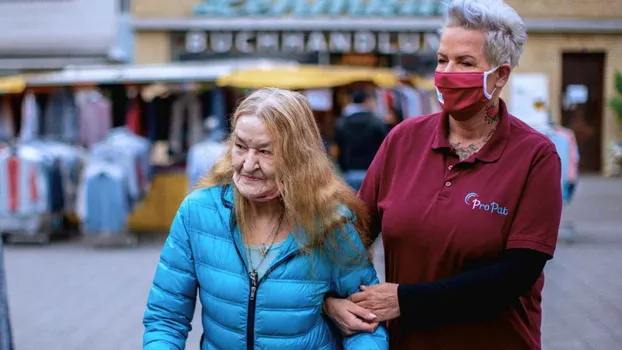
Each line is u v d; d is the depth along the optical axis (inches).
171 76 332.2
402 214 82.7
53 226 359.9
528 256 77.0
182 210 83.8
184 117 367.6
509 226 78.5
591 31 561.0
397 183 85.4
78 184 370.3
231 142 84.7
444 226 79.7
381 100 407.8
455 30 79.3
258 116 77.2
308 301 79.7
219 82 321.7
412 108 411.5
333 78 334.3
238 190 80.1
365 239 84.0
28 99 365.7
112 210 336.5
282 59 570.6
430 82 378.3
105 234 338.0
